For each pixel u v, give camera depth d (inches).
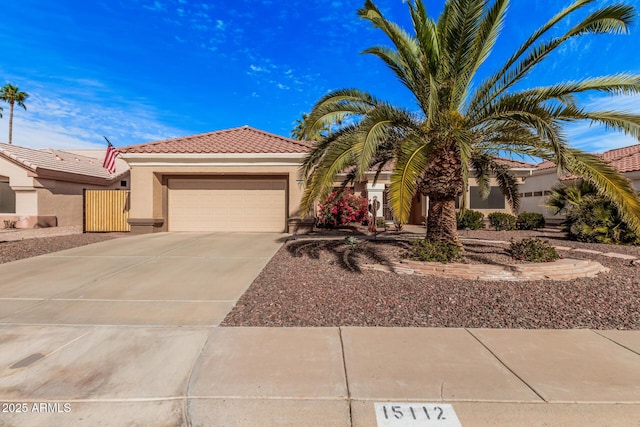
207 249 416.5
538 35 271.7
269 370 137.7
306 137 341.7
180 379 131.3
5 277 286.2
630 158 715.4
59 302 223.6
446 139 301.4
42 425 107.1
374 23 270.1
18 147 772.6
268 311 206.5
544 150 340.8
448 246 313.6
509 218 709.3
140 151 565.0
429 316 197.9
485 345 160.9
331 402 117.7
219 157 564.1
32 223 697.0
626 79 245.9
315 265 320.2
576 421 109.0
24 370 137.5
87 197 602.2
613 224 473.7
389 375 133.9
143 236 530.3
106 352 153.4
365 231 647.1
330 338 168.2
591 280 266.7
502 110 269.6
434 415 111.6
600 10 240.4
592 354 152.1
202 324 186.9
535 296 228.7
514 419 110.0
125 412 113.3
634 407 114.8
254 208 600.4
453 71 303.3
